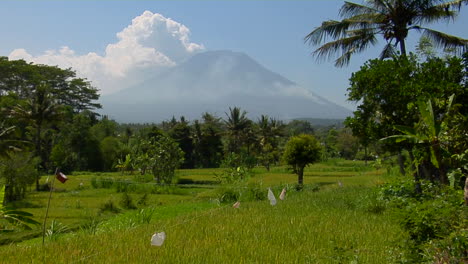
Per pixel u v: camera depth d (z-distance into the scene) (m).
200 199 22.08
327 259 6.18
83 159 55.28
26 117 39.75
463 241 4.82
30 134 51.06
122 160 52.91
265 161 54.56
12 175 24.97
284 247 7.14
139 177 36.41
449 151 9.39
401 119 13.55
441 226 5.34
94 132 62.88
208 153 64.06
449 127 9.90
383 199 12.14
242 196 19.17
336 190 18.56
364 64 14.62
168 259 6.26
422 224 5.47
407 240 5.56
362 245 7.12
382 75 13.64
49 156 51.34
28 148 31.62
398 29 18.36
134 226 10.95
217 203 18.23
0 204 6.33
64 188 31.98
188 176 43.56
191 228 9.06
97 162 56.25
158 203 22.30
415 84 12.95
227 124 62.94
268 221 10.00
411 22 18.64
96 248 7.30
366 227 8.89
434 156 8.68
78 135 55.41
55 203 22.81
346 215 10.73
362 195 13.76
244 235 8.20
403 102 13.20
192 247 7.09
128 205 20.86
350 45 19.77
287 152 26.03
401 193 11.93
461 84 13.48
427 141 9.12
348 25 18.94
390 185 12.36
